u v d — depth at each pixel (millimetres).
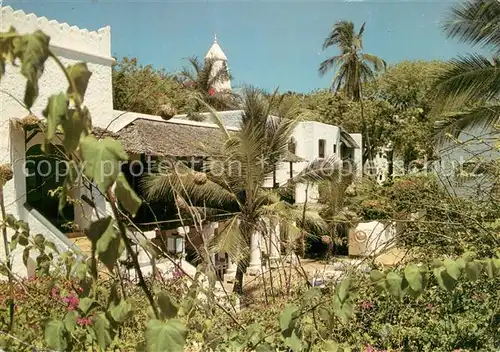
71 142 1136
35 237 2693
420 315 5340
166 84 27109
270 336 2381
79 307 2023
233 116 19609
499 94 11211
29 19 10297
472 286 5195
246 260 11172
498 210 5699
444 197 6609
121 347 2957
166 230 11859
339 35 32844
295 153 22000
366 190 9047
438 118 11633
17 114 10016
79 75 1143
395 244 6172
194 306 2781
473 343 4746
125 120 13648
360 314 5227
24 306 3256
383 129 33094
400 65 35562
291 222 10883
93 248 1268
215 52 31406
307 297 2213
